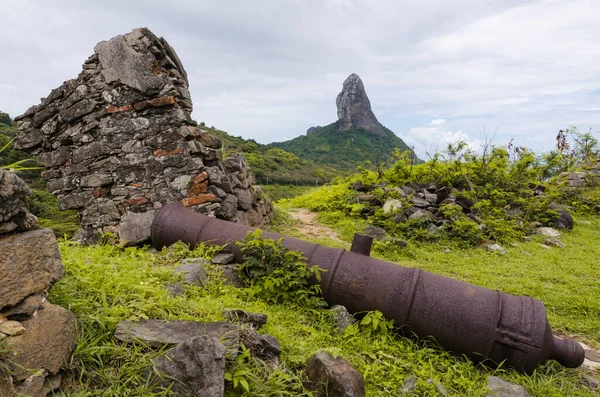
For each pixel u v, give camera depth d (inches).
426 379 123.7
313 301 158.1
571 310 192.5
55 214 433.7
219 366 86.1
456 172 429.7
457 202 390.6
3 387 70.5
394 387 115.5
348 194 449.1
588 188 519.5
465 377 129.8
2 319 74.2
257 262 167.9
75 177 253.6
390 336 143.8
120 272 129.3
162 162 246.8
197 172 248.2
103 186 249.9
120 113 245.8
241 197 302.8
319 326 144.9
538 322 133.5
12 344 73.3
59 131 254.7
